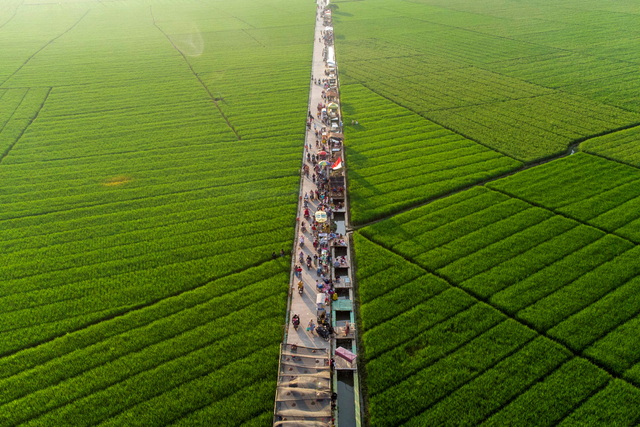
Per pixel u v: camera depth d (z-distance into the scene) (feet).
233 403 125.29
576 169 238.07
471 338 141.90
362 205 215.10
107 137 302.25
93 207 223.51
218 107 349.20
